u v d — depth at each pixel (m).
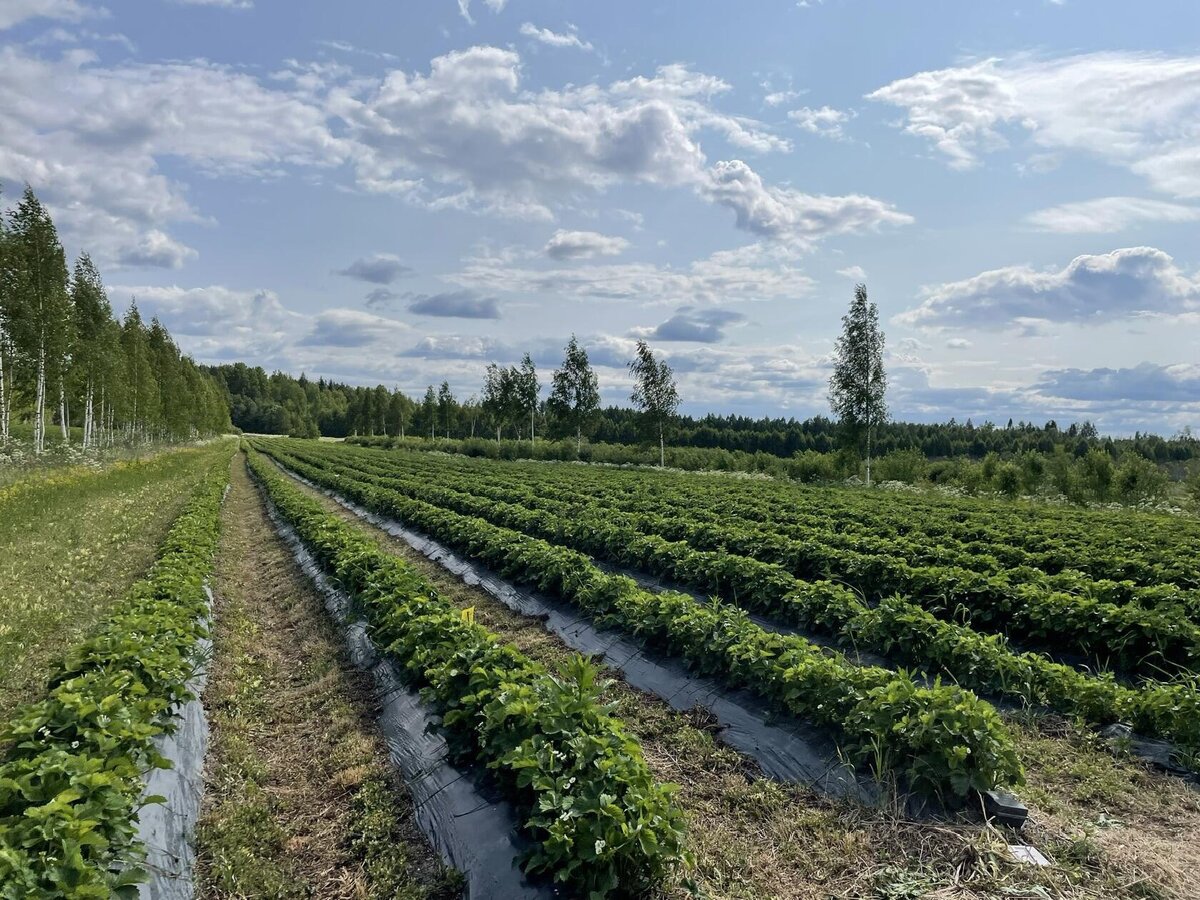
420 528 22.39
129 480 30.41
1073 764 6.98
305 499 25.56
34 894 3.93
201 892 5.52
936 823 5.87
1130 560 14.80
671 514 23.42
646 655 10.12
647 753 7.65
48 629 10.91
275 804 6.79
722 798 6.66
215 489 29.48
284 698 9.45
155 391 57.25
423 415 95.44
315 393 181.00
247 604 14.41
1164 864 5.24
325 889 5.60
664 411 53.31
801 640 8.47
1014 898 4.96
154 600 10.32
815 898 5.16
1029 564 15.88
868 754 6.69
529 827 5.72
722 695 8.58
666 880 5.18
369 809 6.60
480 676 7.25
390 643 9.72
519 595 14.07
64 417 41.69
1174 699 7.28
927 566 14.26
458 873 5.55
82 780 4.93
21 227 33.22
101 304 46.06
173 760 7.04
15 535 16.52
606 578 12.30
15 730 5.71
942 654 8.95
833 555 14.66
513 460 66.56
